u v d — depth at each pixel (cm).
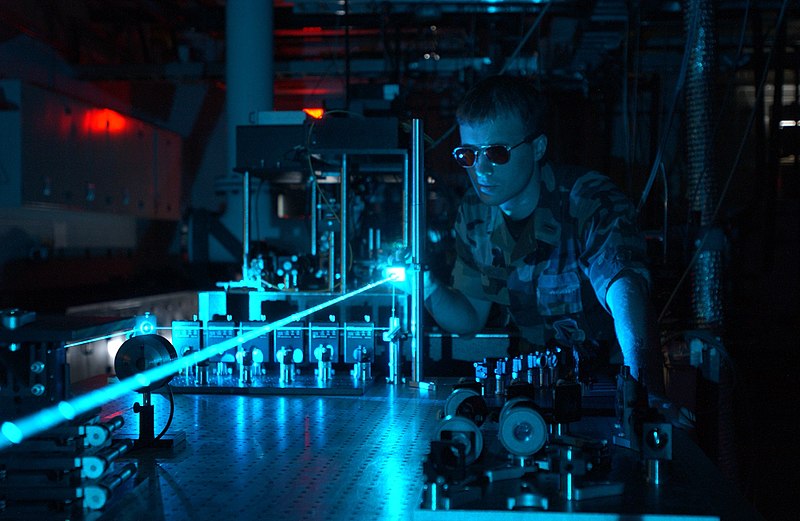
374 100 452
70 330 124
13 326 124
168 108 893
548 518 112
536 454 133
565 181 243
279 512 123
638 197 726
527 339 271
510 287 260
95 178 666
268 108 672
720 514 123
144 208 770
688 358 408
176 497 131
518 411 130
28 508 119
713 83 443
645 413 142
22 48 671
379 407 212
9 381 124
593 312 255
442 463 120
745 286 687
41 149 578
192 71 759
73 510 121
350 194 389
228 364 255
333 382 241
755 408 596
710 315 429
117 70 757
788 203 695
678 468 138
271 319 307
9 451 121
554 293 253
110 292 683
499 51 676
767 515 440
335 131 341
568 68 707
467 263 271
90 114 656
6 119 549
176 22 775
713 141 445
